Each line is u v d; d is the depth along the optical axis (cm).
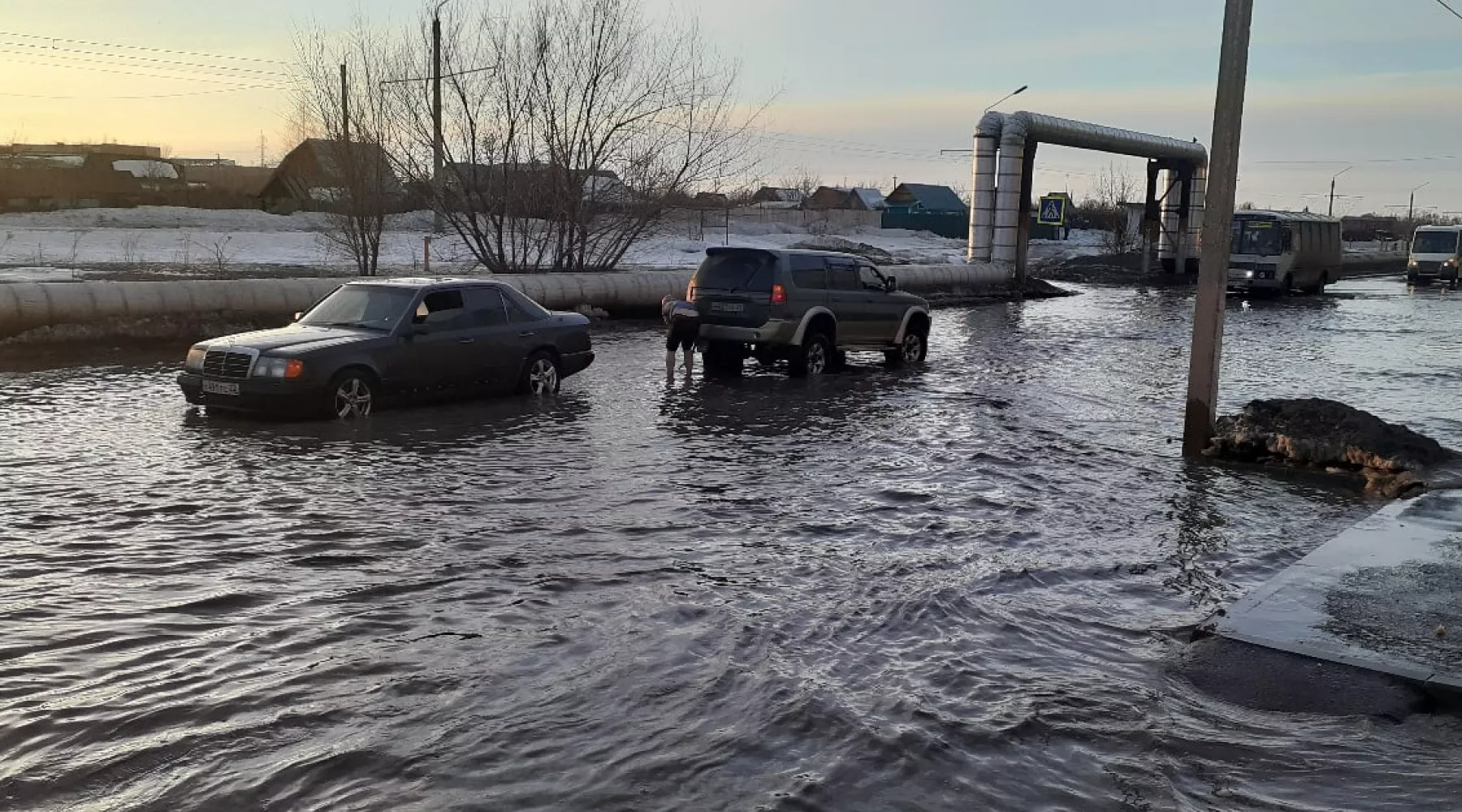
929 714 487
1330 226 4459
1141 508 910
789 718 476
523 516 819
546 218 2903
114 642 549
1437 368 1995
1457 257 4853
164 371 1539
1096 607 650
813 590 662
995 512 880
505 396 1403
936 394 1561
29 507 803
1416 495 946
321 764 425
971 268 3950
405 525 784
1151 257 5819
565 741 450
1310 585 676
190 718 464
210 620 583
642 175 2909
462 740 448
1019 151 4075
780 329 1638
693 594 645
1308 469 1076
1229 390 1688
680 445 1120
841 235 7112
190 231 4434
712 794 409
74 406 1245
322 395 1173
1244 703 510
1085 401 1533
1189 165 5100
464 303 1327
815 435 1202
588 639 568
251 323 1992
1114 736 470
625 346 2073
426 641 560
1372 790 427
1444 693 520
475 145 2805
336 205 2867
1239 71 1102
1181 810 407
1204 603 662
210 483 891
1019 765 440
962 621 615
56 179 5741
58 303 1800
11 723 455
